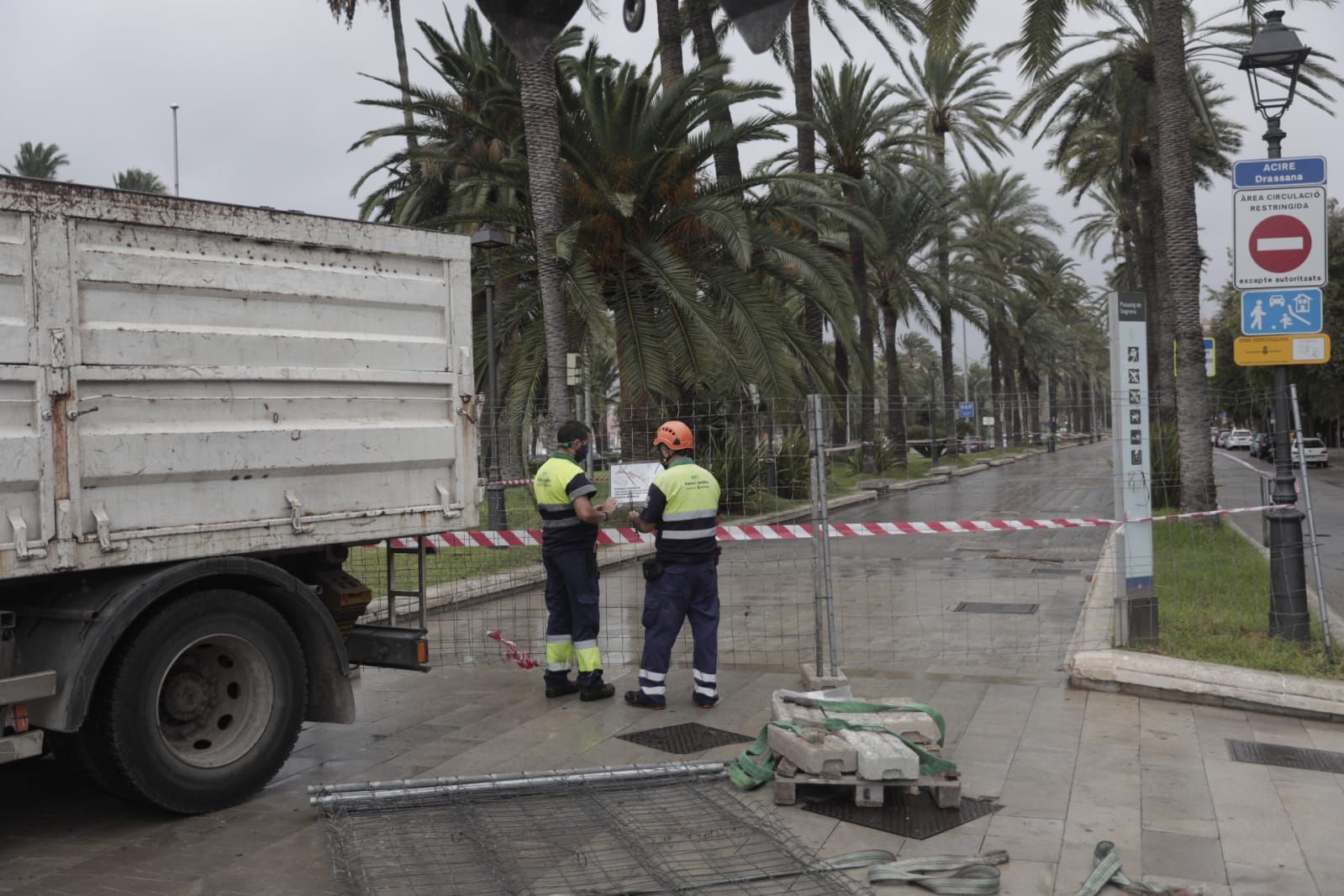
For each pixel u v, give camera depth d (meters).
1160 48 16.25
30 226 4.34
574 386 17.75
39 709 4.50
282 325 5.28
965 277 42.16
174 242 4.86
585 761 5.68
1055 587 12.14
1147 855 4.30
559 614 7.13
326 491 5.44
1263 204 7.61
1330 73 24.61
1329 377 42.06
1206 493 16.17
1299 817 4.73
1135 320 7.69
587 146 17.50
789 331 18.64
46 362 4.37
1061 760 5.58
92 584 4.70
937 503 11.02
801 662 8.03
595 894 3.89
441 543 7.89
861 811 4.85
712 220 17.06
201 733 5.09
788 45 29.66
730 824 4.64
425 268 5.97
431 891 3.95
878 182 35.44
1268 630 7.88
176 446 4.77
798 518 13.96
